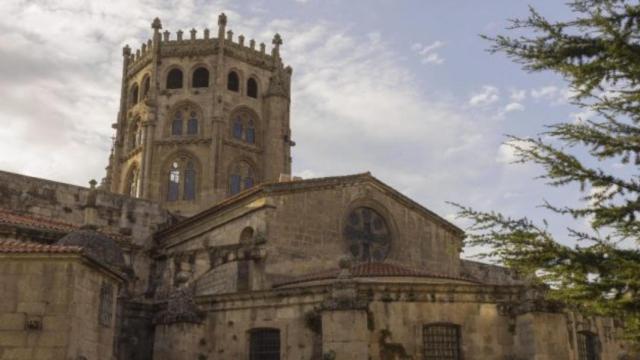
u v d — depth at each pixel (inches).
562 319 1251.2
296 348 1300.4
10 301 970.7
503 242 649.6
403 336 1253.1
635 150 646.5
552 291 687.1
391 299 1268.5
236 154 2967.5
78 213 1988.2
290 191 1702.8
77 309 997.8
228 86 3063.5
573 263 631.8
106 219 2015.3
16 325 962.7
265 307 1354.6
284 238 1663.4
